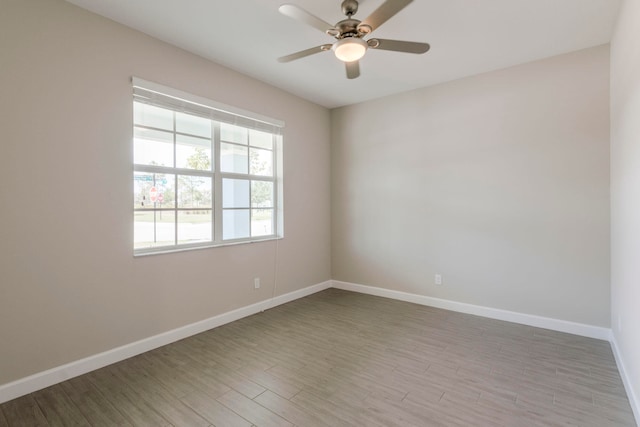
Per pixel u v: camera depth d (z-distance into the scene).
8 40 1.99
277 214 3.98
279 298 3.92
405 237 4.03
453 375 2.28
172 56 2.80
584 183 2.91
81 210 2.31
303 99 4.21
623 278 2.26
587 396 2.01
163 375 2.30
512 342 2.81
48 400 2.00
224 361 2.50
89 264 2.35
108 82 2.43
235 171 3.49
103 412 1.89
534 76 3.12
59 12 2.18
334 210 4.69
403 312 3.62
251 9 2.29
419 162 3.88
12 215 2.02
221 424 1.78
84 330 2.33
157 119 2.82
